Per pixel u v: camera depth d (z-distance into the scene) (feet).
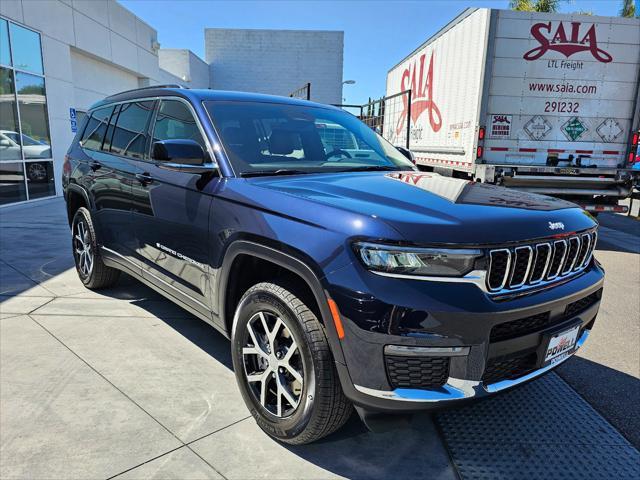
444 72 31.27
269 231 7.34
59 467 7.01
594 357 11.50
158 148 8.77
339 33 92.27
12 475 6.81
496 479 7.22
